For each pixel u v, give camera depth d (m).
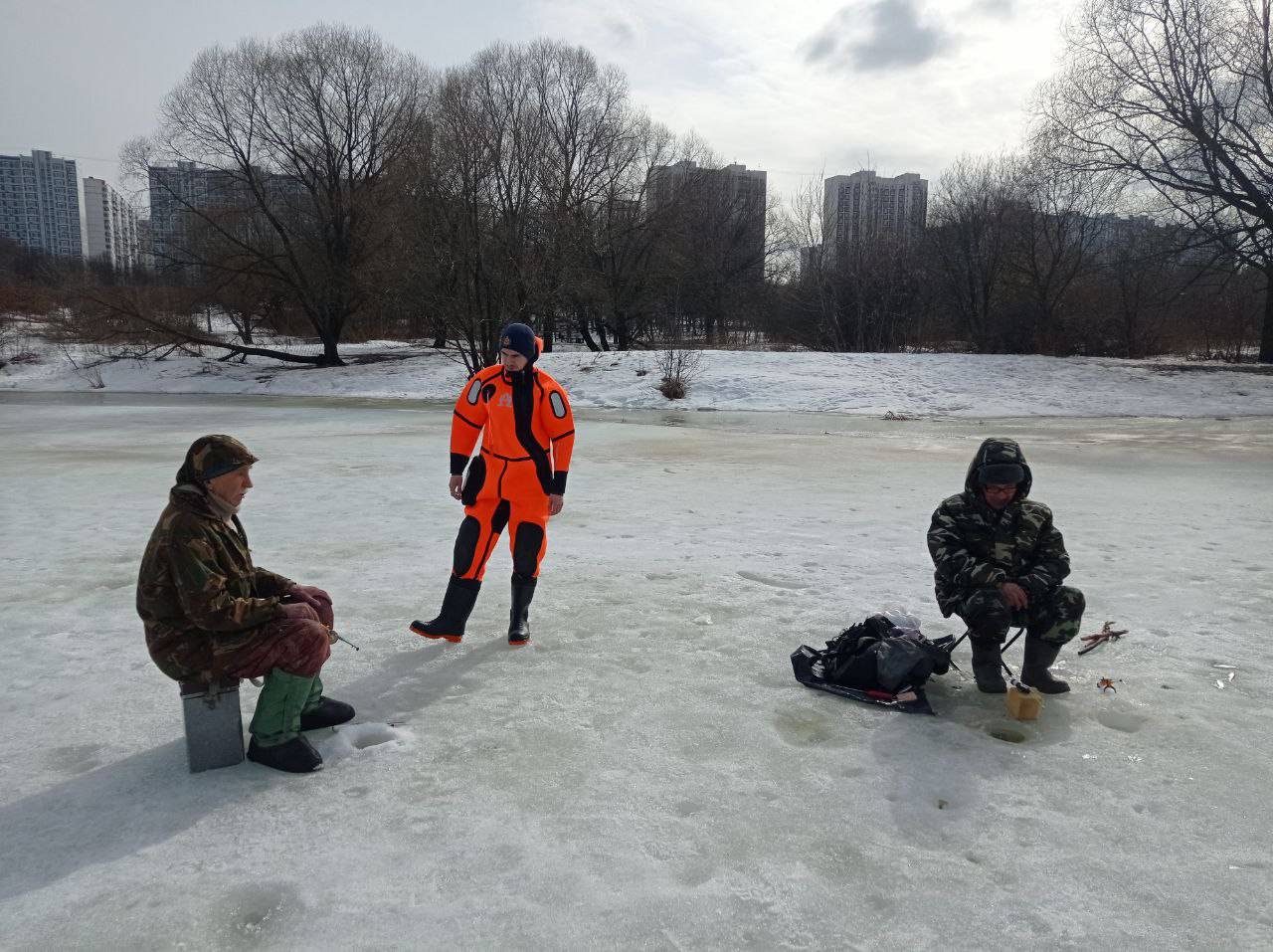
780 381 27.67
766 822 2.79
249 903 2.39
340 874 2.51
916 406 25.06
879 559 6.21
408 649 4.38
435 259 29.05
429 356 37.78
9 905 2.37
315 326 37.12
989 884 2.47
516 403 4.36
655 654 4.30
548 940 2.23
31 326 40.50
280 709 3.11
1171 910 2.35
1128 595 5.33
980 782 3.05
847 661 3.89
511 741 3.35
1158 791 2.98
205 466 3.00
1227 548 6.67
